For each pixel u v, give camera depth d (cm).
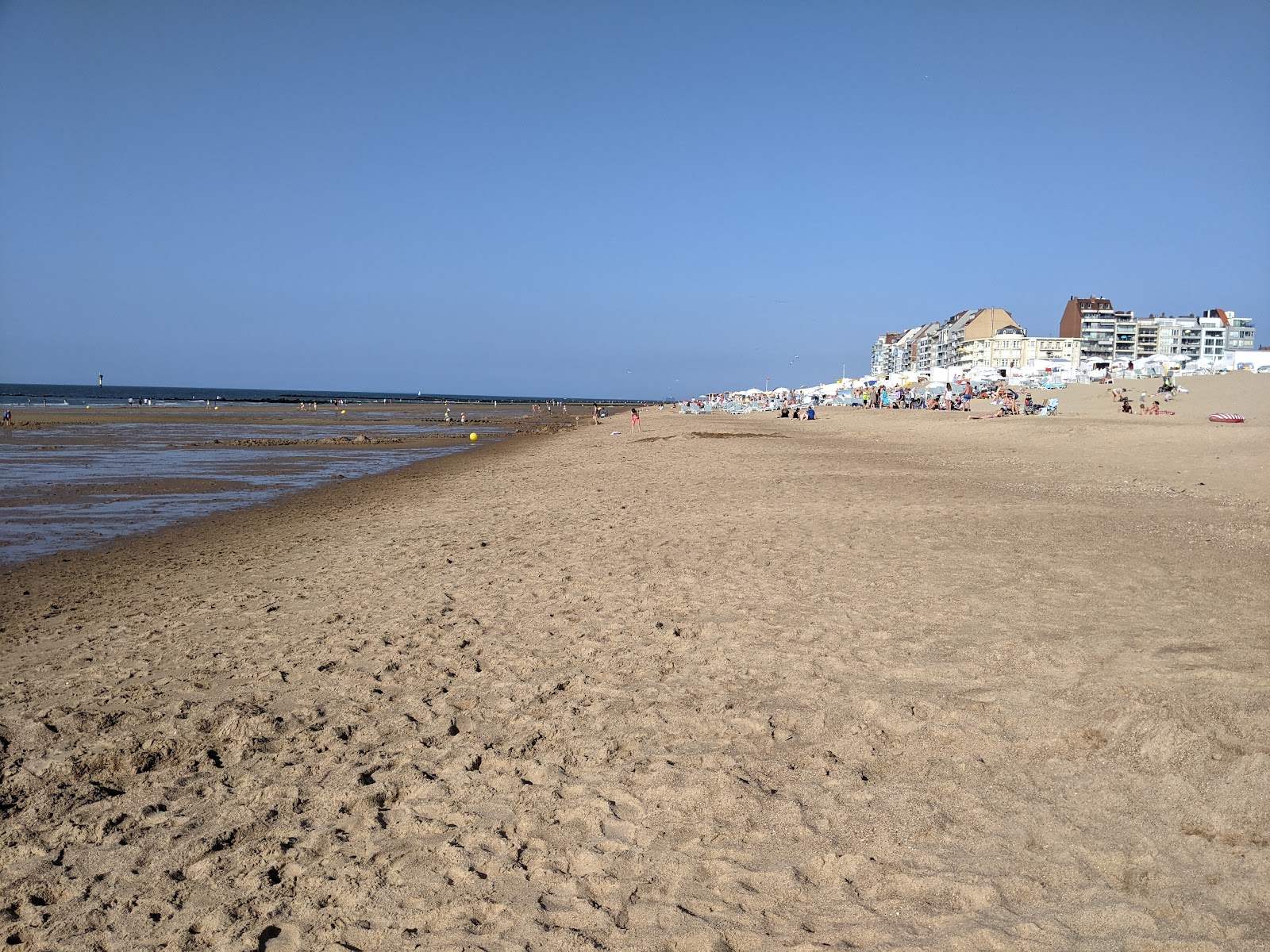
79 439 4094
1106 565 905
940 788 435
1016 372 7756
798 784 448
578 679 624
